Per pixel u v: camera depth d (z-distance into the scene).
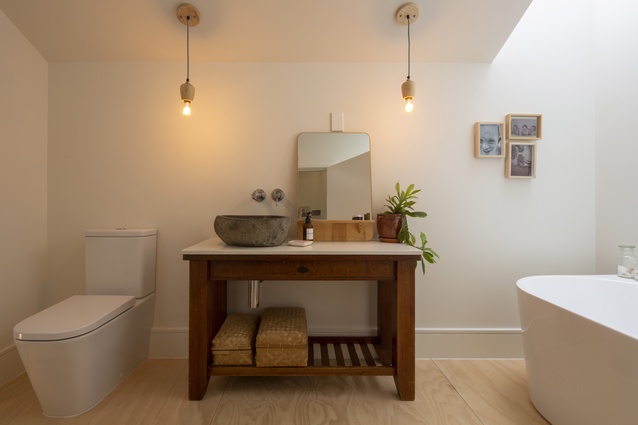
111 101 1.90
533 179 1.94
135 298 1.72
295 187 1.93
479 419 1.34
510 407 1.42
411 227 1.93
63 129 1.89
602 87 1.89
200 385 1.46
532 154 1.92
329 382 1.63
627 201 1.74
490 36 1.76
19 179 1.72
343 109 1.93
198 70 1.92
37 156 1.83
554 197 1.93
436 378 1.68
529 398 1.48
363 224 1.86
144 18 1.66
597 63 1.92
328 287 1.92
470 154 1.93
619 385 0.98
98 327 1.39
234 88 1.92
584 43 1.93
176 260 1.92
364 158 1.92
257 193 1.87
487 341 1.92
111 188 1.90
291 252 1.42
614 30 1.81
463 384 1.62
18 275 1.72
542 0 1.95
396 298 1.47
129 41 1.78
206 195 1.92
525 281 1.60
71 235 1.90
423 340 1.92
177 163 1.91
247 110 1.92
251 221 1.47
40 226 1.85
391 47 1.83
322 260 1.45
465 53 1.87
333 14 1.65
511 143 1.91
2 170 1.63
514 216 1.94
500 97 1.93
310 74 1.92
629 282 1.56
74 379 1.32
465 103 1.93
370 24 1.70
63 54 1.85
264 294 1.92
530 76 1.93
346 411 1.39
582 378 1.12
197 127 1.92
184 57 1.89
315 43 1.81
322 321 1.93
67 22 1.67
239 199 1.93
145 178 1.91
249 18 1.66
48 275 1.89
